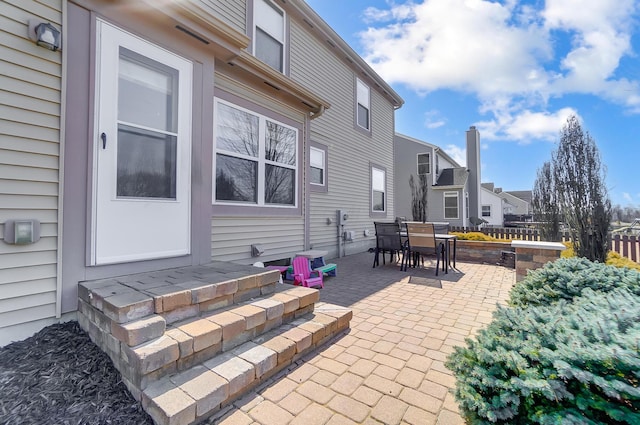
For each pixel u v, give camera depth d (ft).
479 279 17.35
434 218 57.11
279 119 16.03
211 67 11.35
